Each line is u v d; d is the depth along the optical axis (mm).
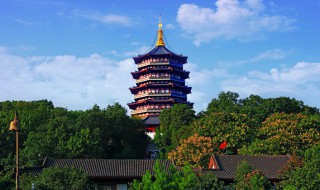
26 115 107562
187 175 40594
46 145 85875
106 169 63625
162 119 136500
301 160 61875
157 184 38438
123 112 120812
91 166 64188
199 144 88625
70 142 88312
